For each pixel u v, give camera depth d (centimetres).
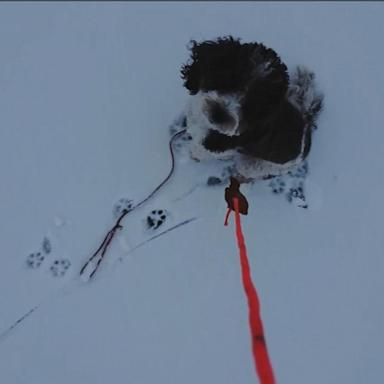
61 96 146
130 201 138
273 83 98
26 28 153
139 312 132
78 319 132
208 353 129
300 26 152
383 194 139
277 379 128
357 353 129
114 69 148
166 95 145
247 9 153
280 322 131
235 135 101
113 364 129
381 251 136
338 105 145
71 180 140
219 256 134
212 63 99
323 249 135
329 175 140
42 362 130
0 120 145
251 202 138
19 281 135
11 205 139
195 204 138
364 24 152
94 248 136
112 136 142
